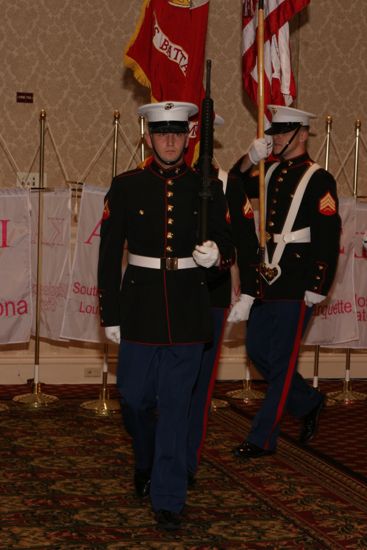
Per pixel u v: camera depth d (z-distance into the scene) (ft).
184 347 12.81
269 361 16.84
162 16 20.38
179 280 12.94
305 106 26.03
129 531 12.59
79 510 13.46
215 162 24.57
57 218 21.22
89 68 24.77
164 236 12.98
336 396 23.17
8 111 24.39
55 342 24.21
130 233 13.20
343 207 21.52
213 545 12.11
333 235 16.40
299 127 17.19
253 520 13.20
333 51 26.14
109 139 24.94
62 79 24.63
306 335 21.65
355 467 16.43
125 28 24.90
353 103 26.32
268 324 16.83
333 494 14.64
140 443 13.74
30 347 24.11
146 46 20.79
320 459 16.94
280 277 16.70
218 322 14.65
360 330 22.21
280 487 14.97
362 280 22.11
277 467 16.24
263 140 17.08
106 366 21.18
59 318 21.39
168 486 12.72
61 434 18.38
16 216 20.49
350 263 21.65
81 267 20.76
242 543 12.21
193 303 12.91
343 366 25.95
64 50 24.61
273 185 17.25
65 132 24.71
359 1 26.32
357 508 13.89
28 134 24.52
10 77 24.35
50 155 24.67
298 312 16.62
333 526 12.98
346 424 20.30
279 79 21.50
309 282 16.38
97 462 16.24
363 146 26.40
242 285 14.83
